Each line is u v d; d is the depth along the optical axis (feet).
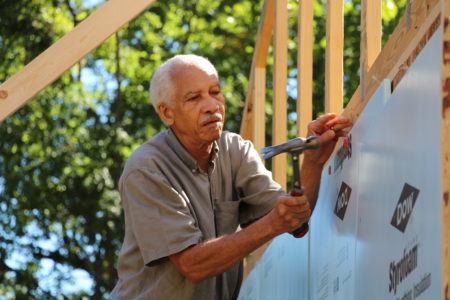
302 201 8.57
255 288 15.72
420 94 7.29
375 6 9.90
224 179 10.03
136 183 9.59
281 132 13.96
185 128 9.71
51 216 41.42
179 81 9.68
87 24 10.87
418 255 7.11
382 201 8.26
